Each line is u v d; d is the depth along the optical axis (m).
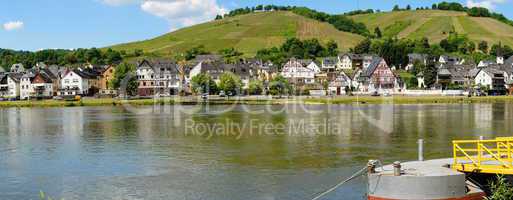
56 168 57.19
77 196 45.38
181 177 51.62
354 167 55.22
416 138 79.38
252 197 43.81
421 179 33.78
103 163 59.88
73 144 76.25
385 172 35.50
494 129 92.25
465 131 89.19
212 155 64.44
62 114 137.88
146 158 62.81
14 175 53.72
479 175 37.69
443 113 130.25
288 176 51.31
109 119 119.12
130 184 49.12
